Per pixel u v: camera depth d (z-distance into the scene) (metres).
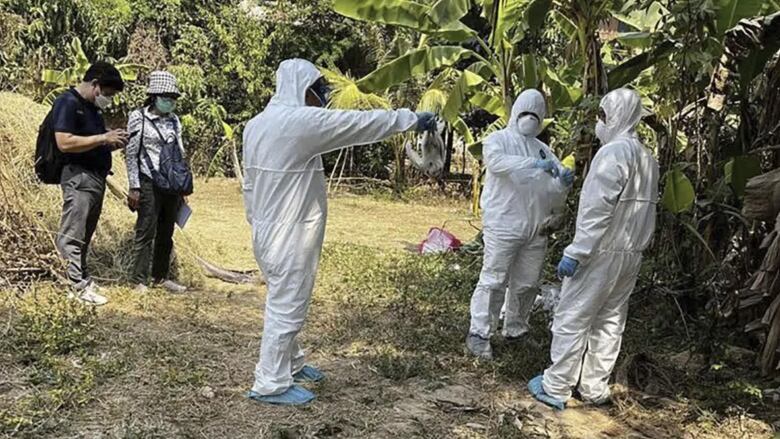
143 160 6.44
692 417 4.54
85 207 6.02
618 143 4.33
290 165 4.07
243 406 4.30
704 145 6.27
